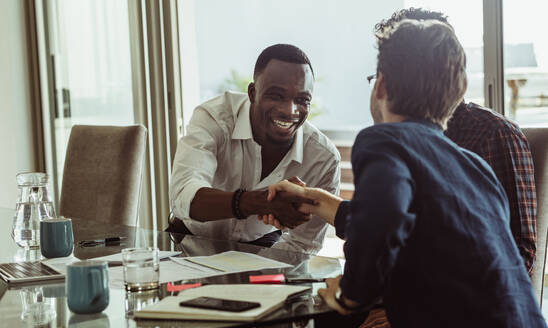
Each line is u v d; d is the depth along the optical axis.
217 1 9.62
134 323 1.05
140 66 3.73
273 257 1.55
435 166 1.02
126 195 2.57
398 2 7.39
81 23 4.21
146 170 3.73
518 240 1.61
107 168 2.62
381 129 1.03
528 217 1.62
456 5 2.90
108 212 2.59
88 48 4.18
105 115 4.10
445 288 0.99
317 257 1.54
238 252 1.61
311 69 2.06
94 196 2.63
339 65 7.89
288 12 8.50
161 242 1.78
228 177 2.23
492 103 2.72
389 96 1.10
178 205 1.95
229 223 2.21
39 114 4.48
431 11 1.84
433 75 1.07
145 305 1.16
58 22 4.39
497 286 1.01
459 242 1.00
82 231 1.99
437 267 1.00
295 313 1.07
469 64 2.90
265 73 2.04
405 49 1.07
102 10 4.03
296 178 1.72
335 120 7.93
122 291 1.26
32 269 1.47
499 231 1.06
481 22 2.79
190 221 2.22
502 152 1.66
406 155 0.99
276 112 2.05
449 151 1.07
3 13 4.34
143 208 3.77
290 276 1.33
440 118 1.11
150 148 3.73
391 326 1.03
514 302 1.02
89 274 1.12
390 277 1.02
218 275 1.36
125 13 3.86
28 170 4.49
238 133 2.15
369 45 7.61
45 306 1.19
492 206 1.07
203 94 9.84
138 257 1.25
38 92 4.47
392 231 0.90
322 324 1.13
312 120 8.02
